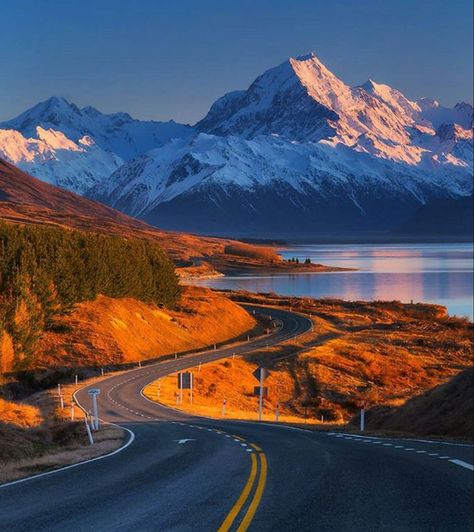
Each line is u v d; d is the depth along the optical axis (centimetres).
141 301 17025
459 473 2869
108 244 16075
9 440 4406
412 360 14062
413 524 1989
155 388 10175
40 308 11556
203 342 16612
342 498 2339
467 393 5741
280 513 2111
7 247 11888
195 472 2981
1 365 10306
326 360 13375
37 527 1978
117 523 2014
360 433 5300
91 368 12075
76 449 4325
